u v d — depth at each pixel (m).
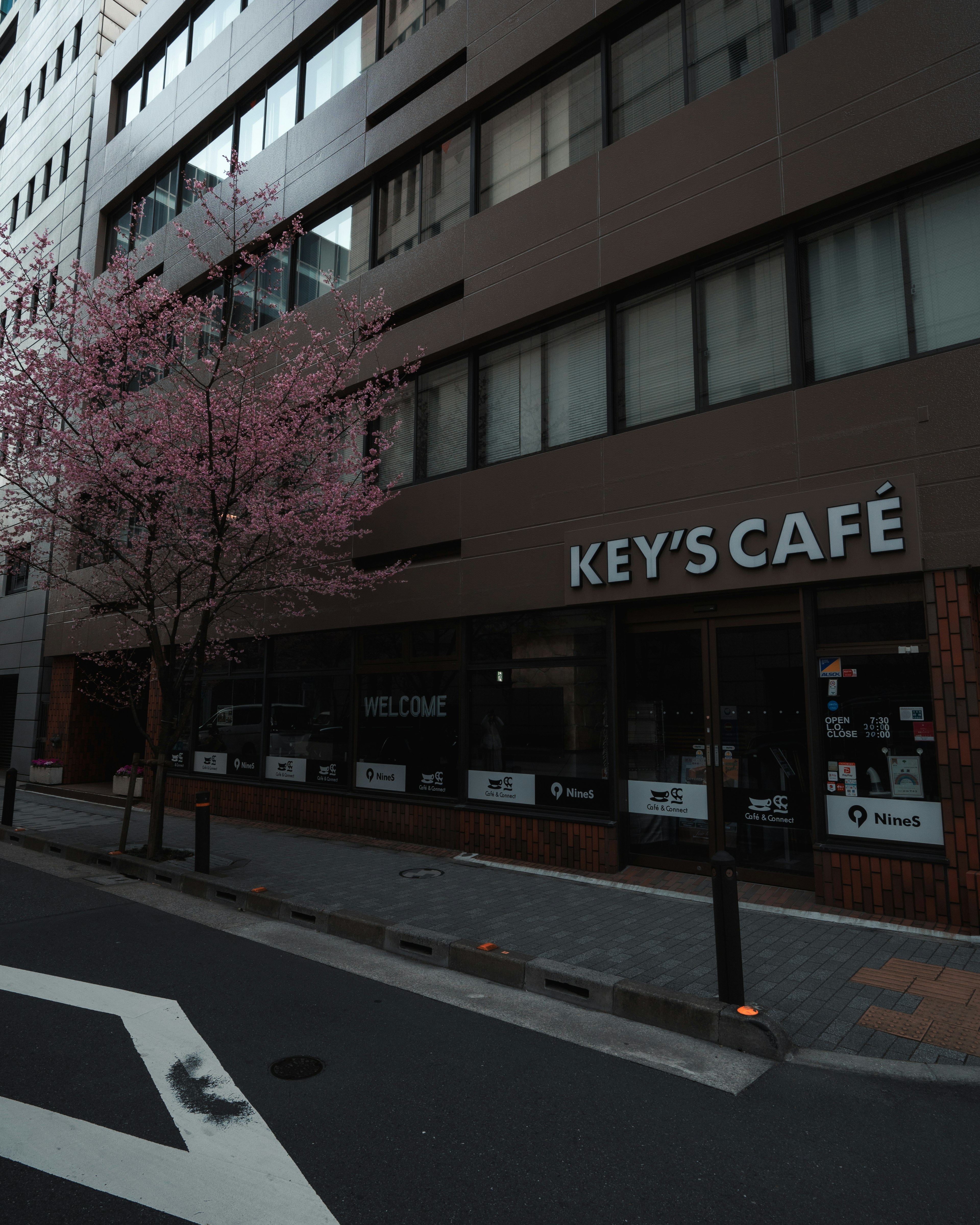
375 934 6.49
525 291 10.07
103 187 19.45
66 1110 3.69
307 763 12.26
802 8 8.18
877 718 7.03
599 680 8.95
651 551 8.44
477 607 10.07
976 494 6.55
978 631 6.74
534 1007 5.12
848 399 7.33
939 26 7.09
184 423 9.82
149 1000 5.16
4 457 10.24
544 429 9.98
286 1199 3.02
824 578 7.25
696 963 5.59
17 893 8.33
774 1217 2.95
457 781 10.13
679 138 8.77
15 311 10.81
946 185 7.20
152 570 10.78
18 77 25.06
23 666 20.02
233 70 15.51
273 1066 4.20
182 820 13.02
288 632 12.60
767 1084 4.03
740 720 8.08
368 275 12.21
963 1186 3.17
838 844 7.10
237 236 11.84
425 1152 3.37
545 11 10.23
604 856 8.56
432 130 11.60
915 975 5.37
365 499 10.60
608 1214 2.96
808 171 7.76
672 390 8.86
